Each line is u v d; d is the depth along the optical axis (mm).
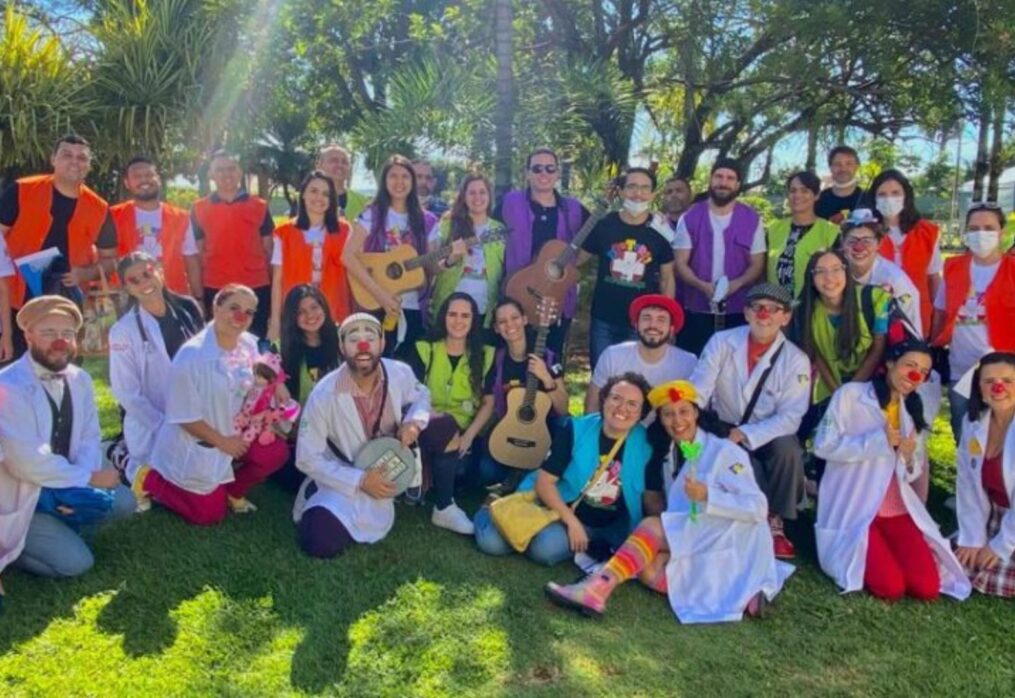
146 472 4480
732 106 9391
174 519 4488
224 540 4297
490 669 3334
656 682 3291
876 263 4824
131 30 10422
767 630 3713
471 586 3953
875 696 3256
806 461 4910
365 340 4152
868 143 10914
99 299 5770
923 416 4277
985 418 4066
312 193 5535
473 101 8211
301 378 4898
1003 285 4910
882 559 4031
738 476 3992
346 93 11781
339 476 4176
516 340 4930
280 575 3984
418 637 3521
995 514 4109
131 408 4555
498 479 4977
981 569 4055
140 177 5988
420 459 4598
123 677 3193
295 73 11055
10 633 3438
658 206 9172
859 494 4160
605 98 8680
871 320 4473
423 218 5660
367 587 3908
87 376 4035
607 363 4840
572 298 5652
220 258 5977
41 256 5348
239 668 3285
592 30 10273
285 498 4887
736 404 4570
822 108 9711
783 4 7832
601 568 3916
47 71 9773
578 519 4277
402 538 4438
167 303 4785
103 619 3564
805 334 4672
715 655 3496
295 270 5605
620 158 9484
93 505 3943
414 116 8242
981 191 9688
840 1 7785
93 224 5727
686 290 5684
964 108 8312
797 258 5352
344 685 3201
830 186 6141
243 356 4461
